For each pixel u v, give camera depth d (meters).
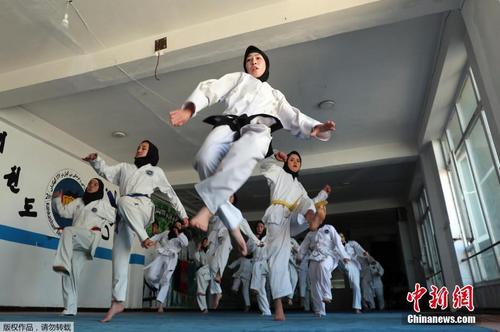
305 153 8.89
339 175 10.54
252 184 11.13
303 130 2.13
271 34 4.37
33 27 4.62
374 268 10.38
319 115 7.12
